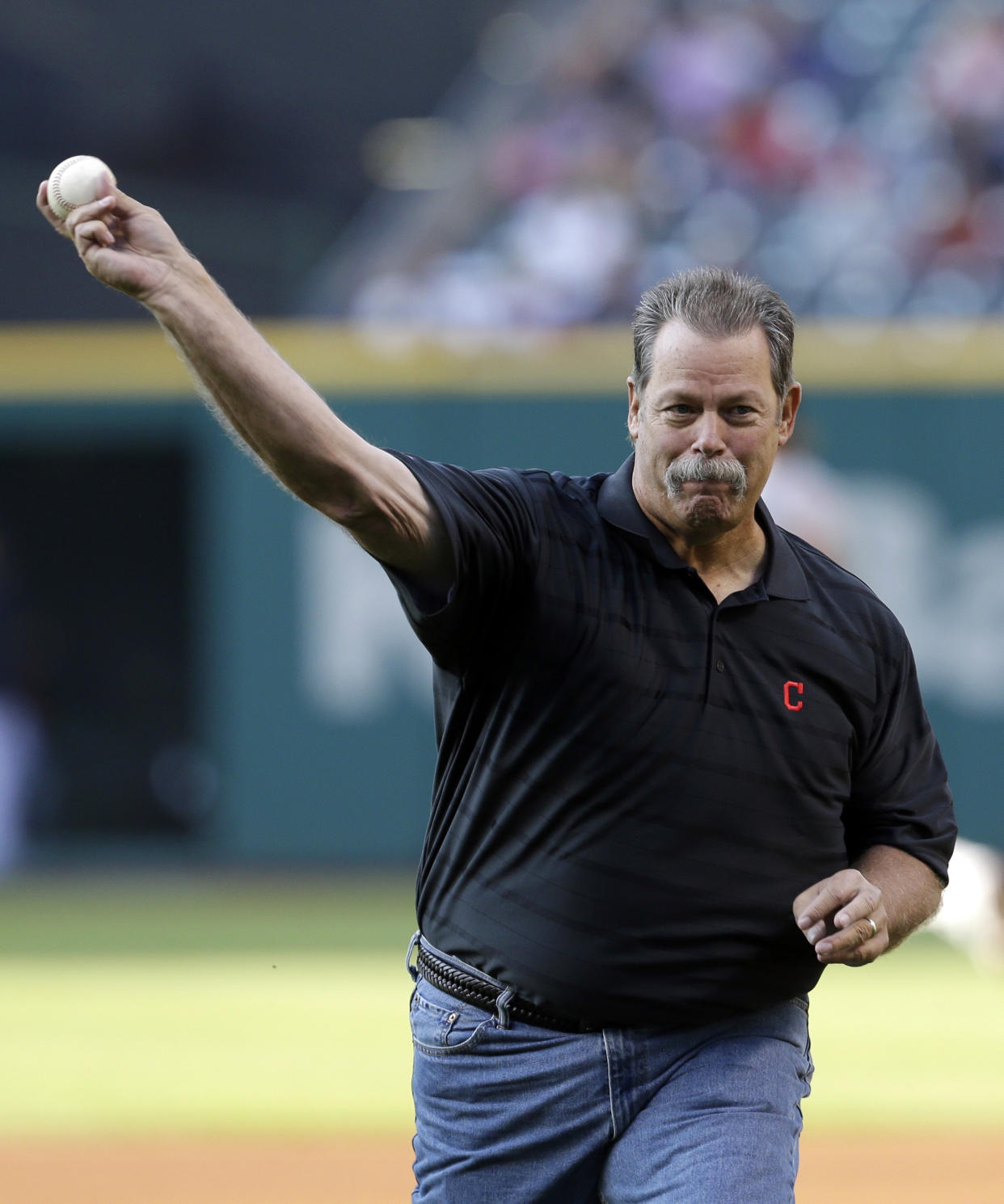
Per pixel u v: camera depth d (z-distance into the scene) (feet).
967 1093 81.76
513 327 175.11
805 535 102.94
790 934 36.55
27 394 147.95
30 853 162.91
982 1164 71.05
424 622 34.68
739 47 199.72
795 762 36.50
